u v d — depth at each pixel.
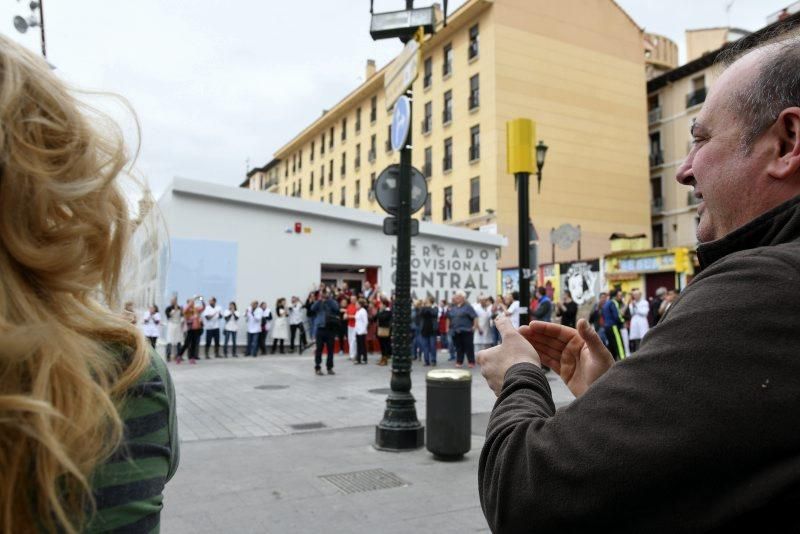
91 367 0.71
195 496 4.51
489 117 30.86
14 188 0.69
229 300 17.12
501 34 31.02
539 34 32.03
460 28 33.31
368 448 6.10
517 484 0.88
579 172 32.62
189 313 15.04
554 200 31.78
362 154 44.69
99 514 0.68
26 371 0.66
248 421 7.58
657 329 0.85
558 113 32.28
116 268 0.83
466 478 4.99
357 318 15.33
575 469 0.80
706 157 1.05
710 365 0.75
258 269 17.64
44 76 0.75
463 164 32.56
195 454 5.83
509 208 30.36
